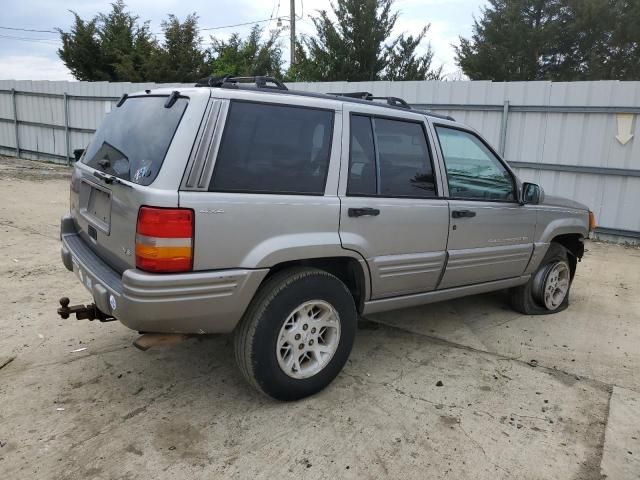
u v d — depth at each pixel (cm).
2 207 978
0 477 262
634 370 410
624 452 303
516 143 955
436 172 399
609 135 866
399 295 395
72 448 287
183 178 280
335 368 353
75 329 440
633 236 879
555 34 2738
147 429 307
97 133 395
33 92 1841
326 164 336
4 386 347
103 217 331
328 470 278
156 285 276
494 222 443
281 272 325
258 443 298
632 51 2583
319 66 2683
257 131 309
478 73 2986
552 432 321
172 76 2662
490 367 406
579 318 527
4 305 486
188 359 396
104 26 2925
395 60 2706
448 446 303
